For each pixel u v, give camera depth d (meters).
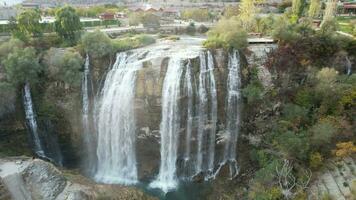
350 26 62.62
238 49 48.47
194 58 47.78
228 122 48.75
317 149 41.03
